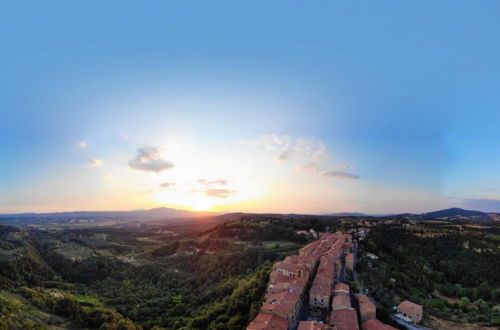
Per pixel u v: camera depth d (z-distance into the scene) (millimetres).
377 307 117750
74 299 182125
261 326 91500
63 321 152375
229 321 121375
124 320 155625
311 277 142875
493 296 175500
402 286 161875
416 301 143625
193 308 178250
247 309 129375
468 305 154500
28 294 176500
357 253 199875
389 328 93375
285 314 95625
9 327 119125
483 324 123750
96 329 152000
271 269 166625
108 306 186125
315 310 112312
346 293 117312
